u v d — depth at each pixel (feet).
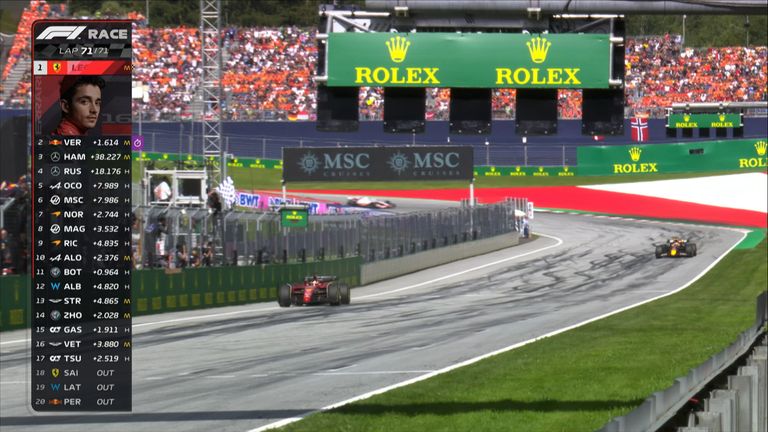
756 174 494.59
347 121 102.27
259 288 217.15
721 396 48.65
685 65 511.81
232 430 66.18
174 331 148.46
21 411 75.05
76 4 633.20
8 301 141.38
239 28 509.35
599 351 117.29
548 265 334.65
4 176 144.77
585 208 486.79
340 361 111.24
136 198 234.79
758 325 116.98
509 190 492.95
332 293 204.13
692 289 252.83
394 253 310.45
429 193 490.90
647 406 37.60
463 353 118.52
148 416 72.79
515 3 93.91
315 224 257.14
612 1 91.66
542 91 103.35
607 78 99.76
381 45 101.19
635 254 359.87
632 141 460.96
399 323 163.43
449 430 63.26
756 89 506.89
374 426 64.80
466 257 364.99
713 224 451.94
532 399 77.82
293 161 404.77
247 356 116.57
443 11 96.48
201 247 198.59
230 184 296.71
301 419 68.33
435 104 467.93
